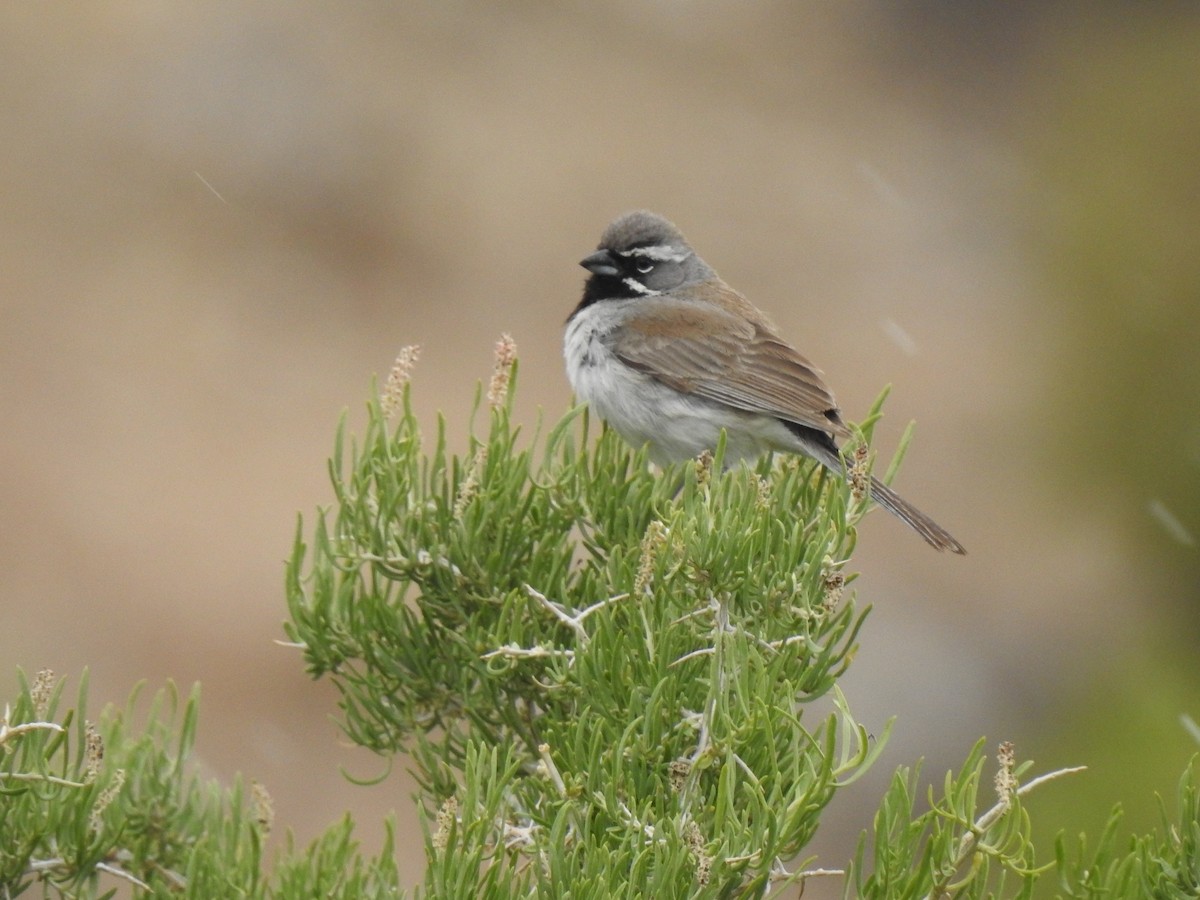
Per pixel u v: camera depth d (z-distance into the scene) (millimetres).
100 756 4344
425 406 20938
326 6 28312
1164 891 3689
